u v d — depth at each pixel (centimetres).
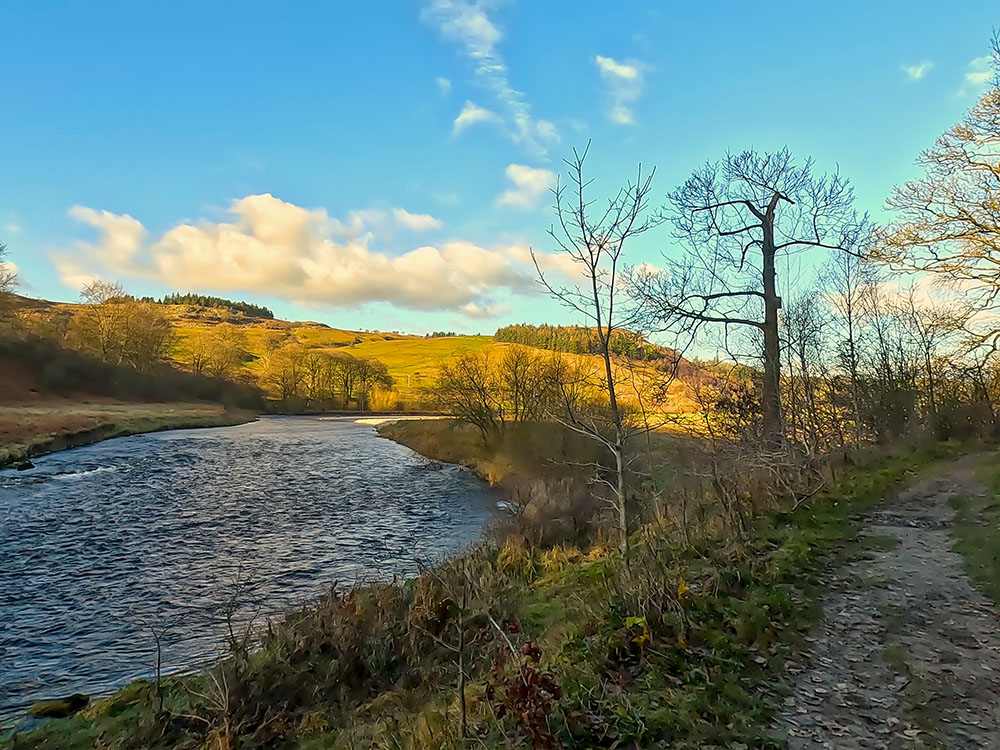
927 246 1805
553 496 1572
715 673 532
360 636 857
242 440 4494
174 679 854
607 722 462
